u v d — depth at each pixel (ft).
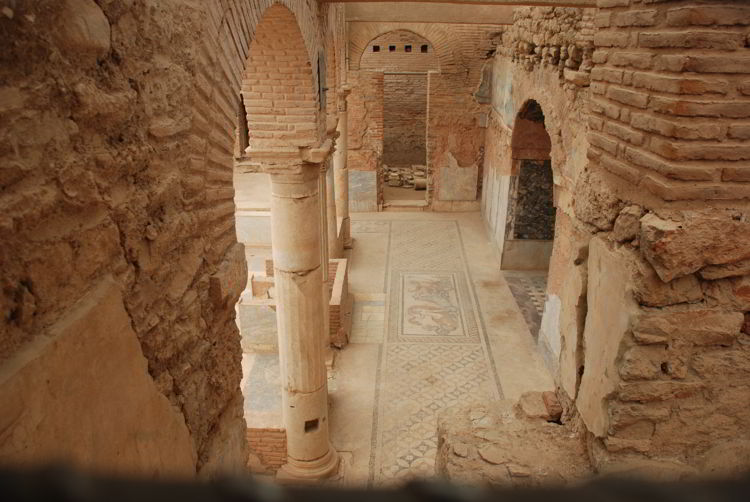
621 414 11.01
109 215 7.11
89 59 6.58
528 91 34.53
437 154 52.75
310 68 18.48
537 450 13.28
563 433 13.75
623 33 10.69
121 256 7.46
